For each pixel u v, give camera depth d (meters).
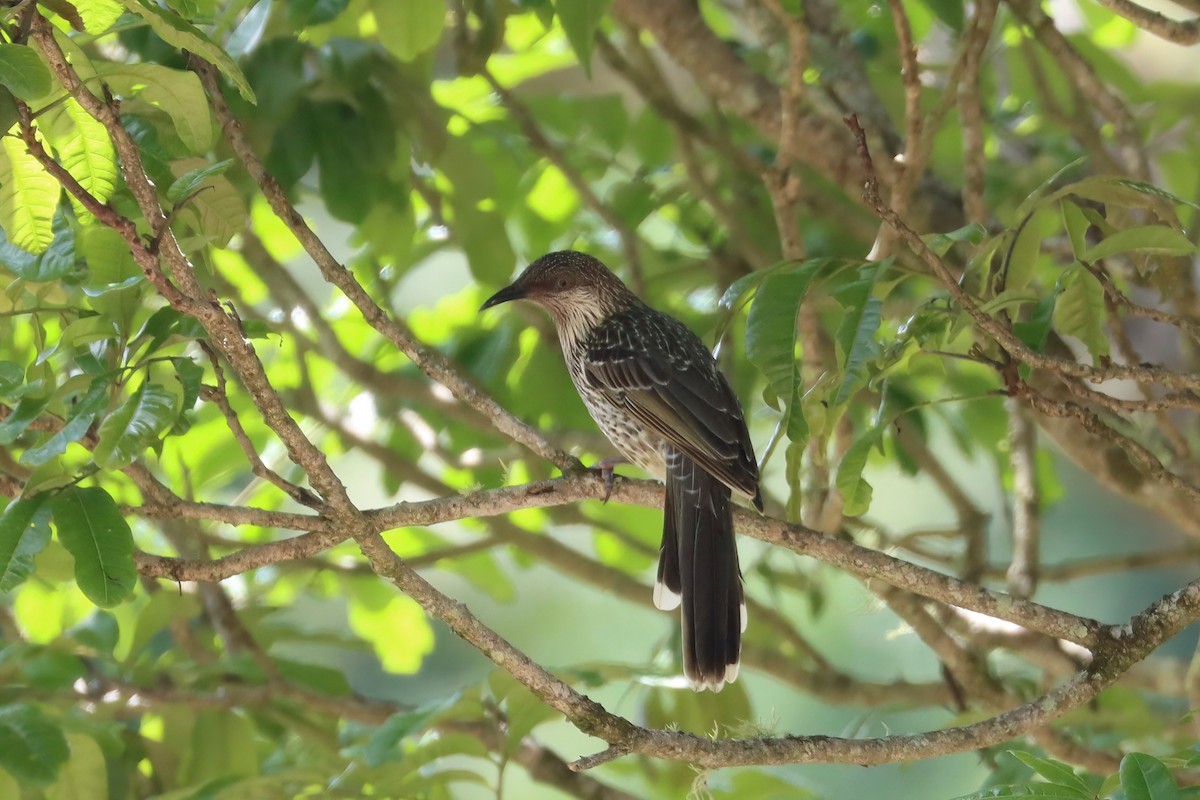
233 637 10.70
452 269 17.34
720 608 8.99
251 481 12.24
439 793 9.90
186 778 9.76
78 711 9.34
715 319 12.65
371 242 11.14
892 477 18.66
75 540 6.49
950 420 13.16
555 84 15.35
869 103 11.14
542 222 13.49
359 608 12.80
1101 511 18.70
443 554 11.89
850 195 11.26
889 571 7.44
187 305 5.94
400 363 12.70
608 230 13.40
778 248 12.85
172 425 6.75
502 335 12.36
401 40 9.27
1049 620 7.23
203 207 7.41
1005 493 13.31
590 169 13.12
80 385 6.60
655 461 10.10
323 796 8.78
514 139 12.48
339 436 12.08
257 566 7.14
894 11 8.66
